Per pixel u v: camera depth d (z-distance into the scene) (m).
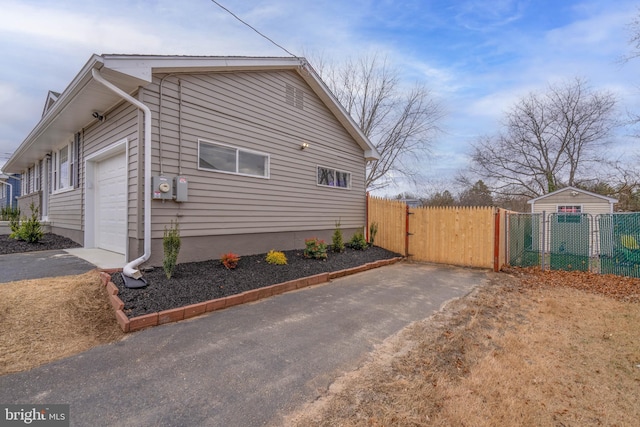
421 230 10.03
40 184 11.99
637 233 7.73
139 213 5.37
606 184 20.00
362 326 4.07
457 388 2.66
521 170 22.55
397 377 2.81
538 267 8.75
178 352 3.15
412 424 2.19
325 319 4.29
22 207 14.25
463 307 5.05
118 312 3.80
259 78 7.68
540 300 5.58
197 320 4.08
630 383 2.85
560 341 3.74
